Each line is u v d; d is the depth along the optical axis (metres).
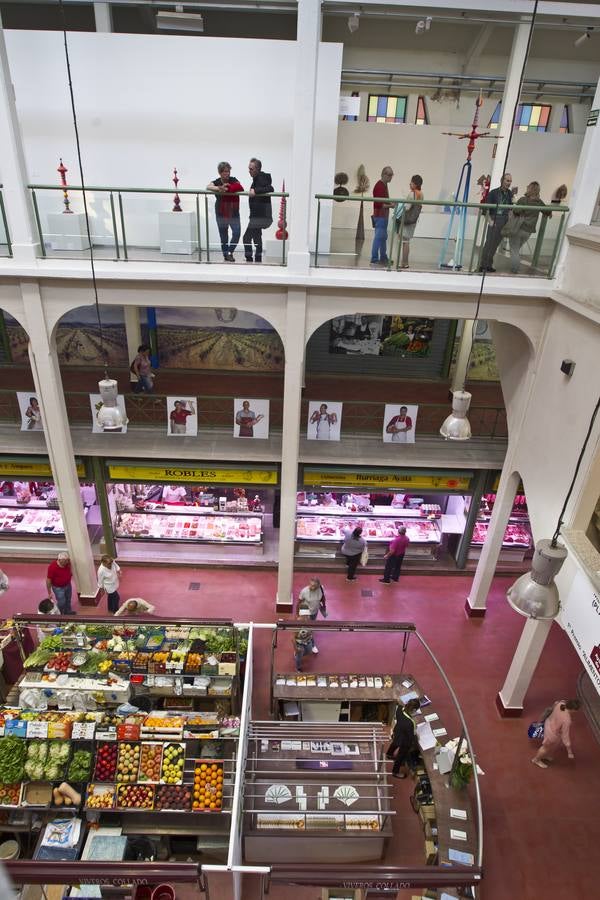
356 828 6.99
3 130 7.95
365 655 10.81
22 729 7.31
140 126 10.19
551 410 8.65
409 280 8.80
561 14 8.31
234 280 8.73
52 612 9.81
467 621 11.75
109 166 10.48
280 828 6.93
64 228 8.76
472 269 8.92
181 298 9.14
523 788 8.62
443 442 11.88
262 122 10.19
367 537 12.89
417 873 5.71
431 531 13.03
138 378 12.38
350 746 7.88
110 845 6.80
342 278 8.73
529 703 9.98
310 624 8.95
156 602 11.69
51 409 9.98
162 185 10.67
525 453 9.53
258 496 13.20
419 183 9.00
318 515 13.18
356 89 13.38
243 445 11.45
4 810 7.14
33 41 9.56
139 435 11.60
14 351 14.71
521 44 10.00
